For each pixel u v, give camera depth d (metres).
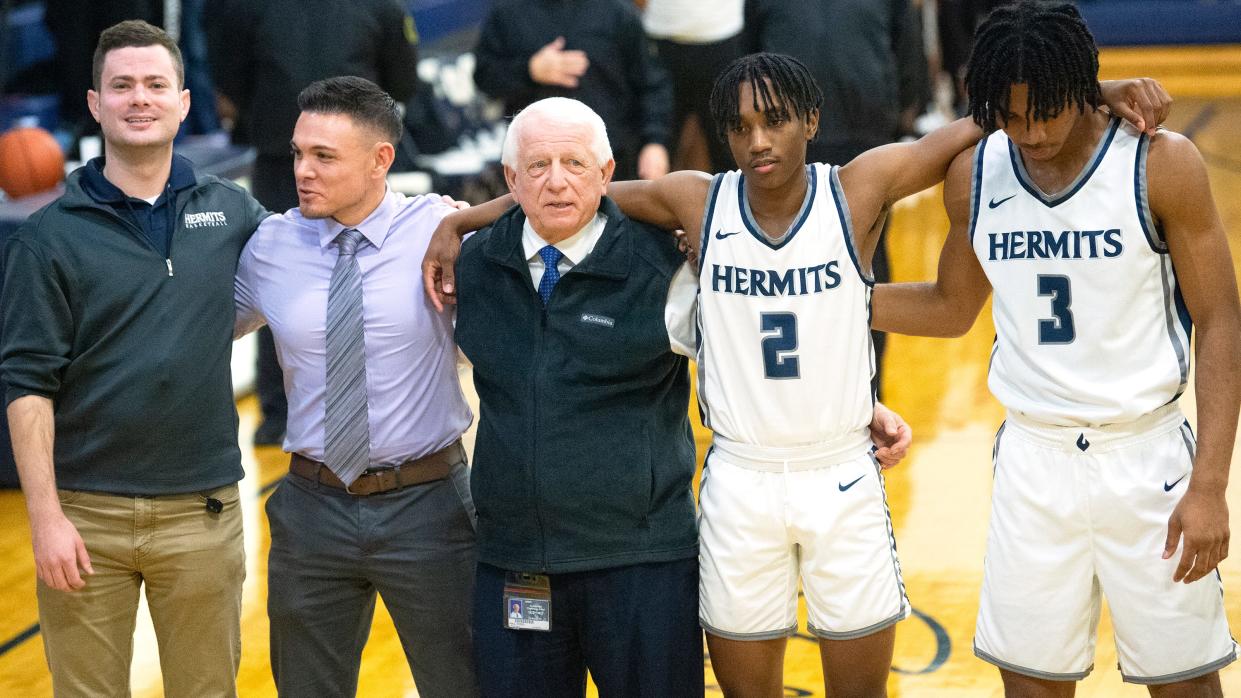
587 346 5.51
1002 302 5.48
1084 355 5.32
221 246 6.02
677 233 5.71
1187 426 5.47
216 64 11.67
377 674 7.91
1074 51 5.00
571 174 5.39
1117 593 5.41
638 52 12.19
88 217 5.82
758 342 5.50
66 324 5.79
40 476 5.68
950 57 22.97
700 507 5.75
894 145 5.59
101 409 5.83
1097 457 5.36
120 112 5.77
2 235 11.03
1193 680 5.45
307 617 6.04
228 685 6.22
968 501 10.17
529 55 12.01
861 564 5.56
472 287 5.73
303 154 5.80
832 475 5.56
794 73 5.21
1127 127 5.25
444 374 6.03
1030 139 5.12
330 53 11.30
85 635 5.96
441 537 5.98
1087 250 5.25
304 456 6.02
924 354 14.15
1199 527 5.14
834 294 5.45
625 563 5.57
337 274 5.93
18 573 9.58
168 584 6.02
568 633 5.75
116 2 16.28
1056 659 5.52
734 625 5.63
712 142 14.38
